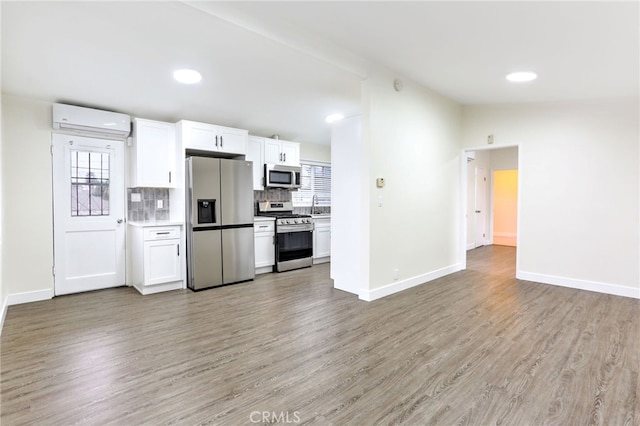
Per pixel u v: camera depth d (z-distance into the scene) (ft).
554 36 7.97
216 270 13.84
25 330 9.18
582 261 13.12
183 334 8.93
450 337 8.62
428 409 5.71
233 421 5.43
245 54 8.79
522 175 14.39
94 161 13.15
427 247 14.08
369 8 7.29
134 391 6.28
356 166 12.55
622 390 6.22
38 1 6.29
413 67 10.94
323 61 9.23
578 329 9.09
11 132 11.36
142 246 12.66
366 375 6.82
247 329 9.25
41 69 9.40
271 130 17.47
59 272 12.44
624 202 12.28
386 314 10.31
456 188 15.74
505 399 5.98
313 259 18.48
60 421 5.43
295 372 6.95
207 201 13.69
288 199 19.43
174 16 6.92
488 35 8.21
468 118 15.69
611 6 6.54
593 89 11.70
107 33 7.59
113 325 9.58
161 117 14.35
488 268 17.03
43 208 12.05
